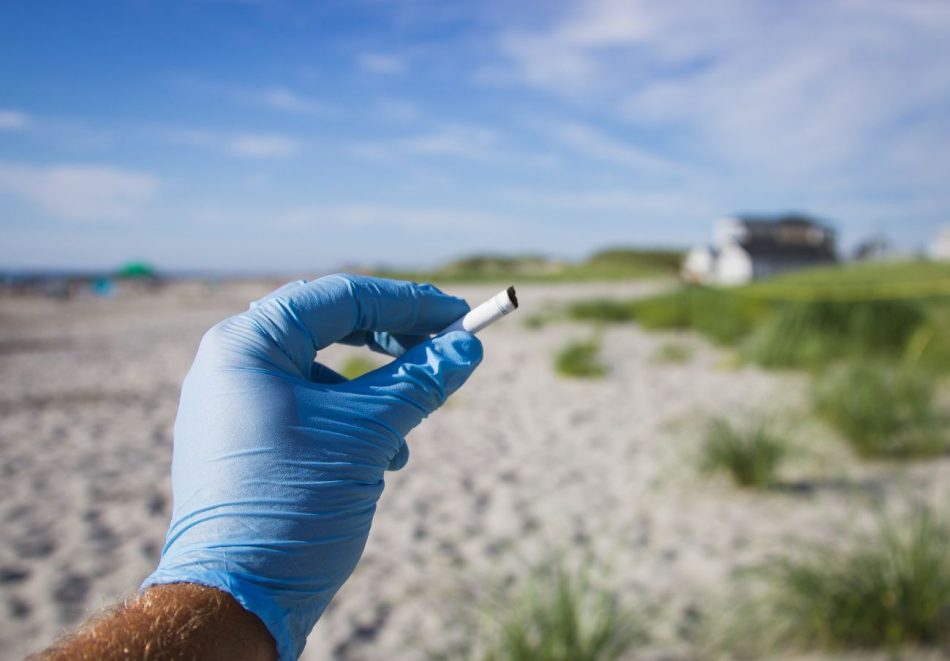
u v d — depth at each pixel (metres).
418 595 0.93
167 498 1.32
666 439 1.61
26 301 10.75
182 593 0.18
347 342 0.31
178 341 4.33
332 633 0.84
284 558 0.20
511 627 0.75
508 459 1.53
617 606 0.86
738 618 0.81
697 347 3.17
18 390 2.52
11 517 1.22
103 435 1.83
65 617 0.88
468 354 0.27
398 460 0.27
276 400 0.23
